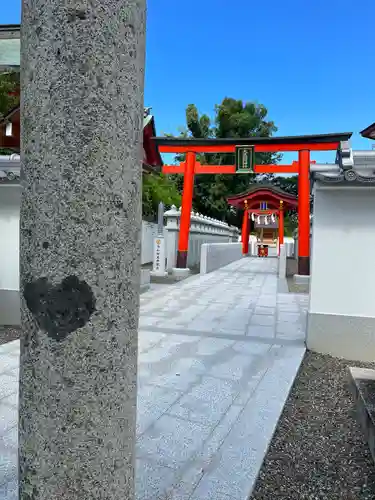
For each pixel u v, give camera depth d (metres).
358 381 3.48
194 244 16.38
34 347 0.94
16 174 5.20
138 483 2.27
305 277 11.00
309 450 2.70
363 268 4.70
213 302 7.93
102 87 0.93
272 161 32.97
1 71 8.89
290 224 35.66
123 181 0.97
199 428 2.92
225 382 3.79
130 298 1.01
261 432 2.87
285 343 5.11
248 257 23.42
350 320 4.73
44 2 0.92
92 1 0.91
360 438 2.85
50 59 0.92
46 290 0.92
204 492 2.21
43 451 0.94
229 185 29.75
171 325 5.95
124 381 1.00
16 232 5.60
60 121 0.92
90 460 0.94
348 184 4.57
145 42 1.05
